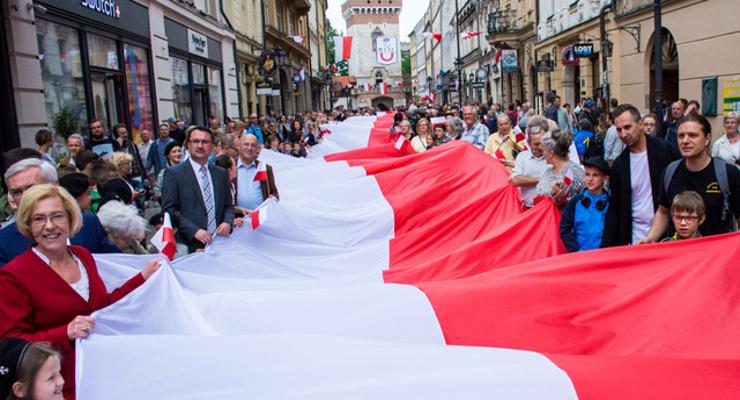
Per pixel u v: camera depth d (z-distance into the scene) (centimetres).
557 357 329
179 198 620
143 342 328
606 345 418
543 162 694
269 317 413
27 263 346
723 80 1544
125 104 1527
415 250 688
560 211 604
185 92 2083
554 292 436
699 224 473
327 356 321
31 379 259
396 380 306
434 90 8631
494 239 593
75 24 1255
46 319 346
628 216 534
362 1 10581
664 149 522
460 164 830
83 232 469
